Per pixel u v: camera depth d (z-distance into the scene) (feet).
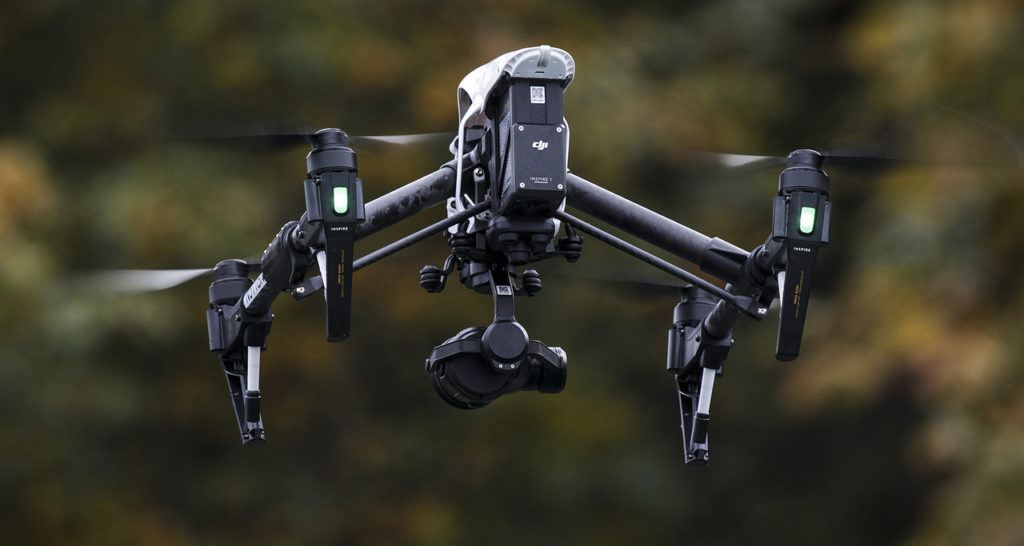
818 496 57.21
